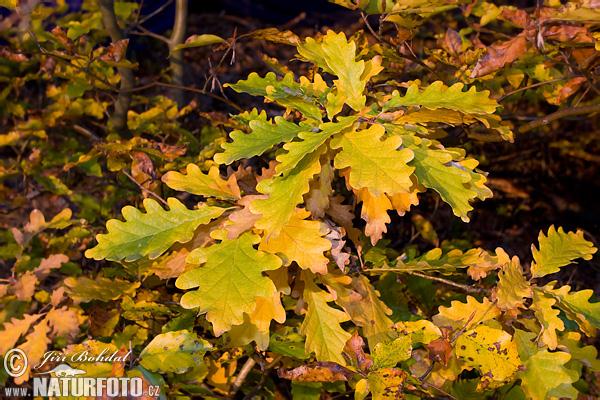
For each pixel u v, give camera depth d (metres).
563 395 0.86
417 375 0.92
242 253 0.82
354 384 0.94
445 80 1.14
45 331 1.04
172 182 0.89
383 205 0.84
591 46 1.03
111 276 1.11
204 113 1.18
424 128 0.87
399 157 0.80
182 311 1.02
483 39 1.55
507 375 0.88
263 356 1.04
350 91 0.89
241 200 0.86
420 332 0.90
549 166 1.96
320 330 0.87
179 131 1.35
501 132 0.91
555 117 1.13
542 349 0.88
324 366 0.87
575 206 1.88
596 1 0.93
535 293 0.89
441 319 0.90
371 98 1.03
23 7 1.38
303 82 0.95
